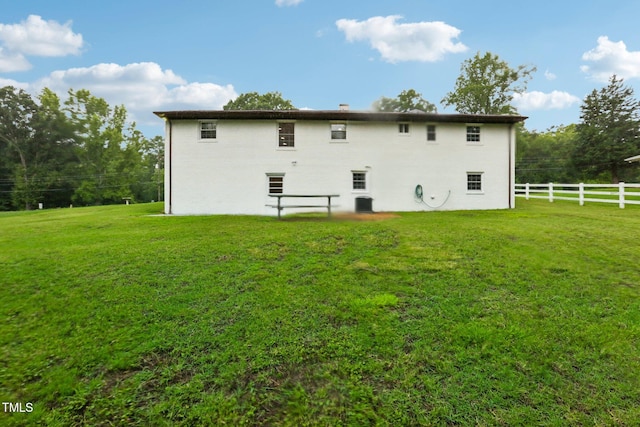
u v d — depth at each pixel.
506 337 3.60
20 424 2.56
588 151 37.00
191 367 3.21
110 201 45.81
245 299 4.61
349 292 4.80
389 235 8.41
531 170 45.62
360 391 2.86
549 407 2.66
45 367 3.22
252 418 2.60
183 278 5.41
